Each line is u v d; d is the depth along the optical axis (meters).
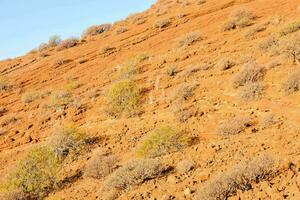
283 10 24.64
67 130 15.39
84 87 24.25
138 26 35.25
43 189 13.10
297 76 13.20
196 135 12.78
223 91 15.62
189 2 37.66
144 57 25.14
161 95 17.72
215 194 8.11
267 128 11.41
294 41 15.29
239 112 13.34
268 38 18.45
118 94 17.53
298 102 12.38
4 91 29.30
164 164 11.05
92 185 12.02
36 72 31.59
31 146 18.17
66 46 37.50
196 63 20.36
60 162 13.96
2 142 20.02
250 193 7.88
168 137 11.99
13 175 13.44
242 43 20.92
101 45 33.16
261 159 8.52
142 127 15.25
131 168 10.88
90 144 15.48
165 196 9.14
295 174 8.02
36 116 21.95
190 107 15.23
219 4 32.34
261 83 14.59
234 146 10.78
